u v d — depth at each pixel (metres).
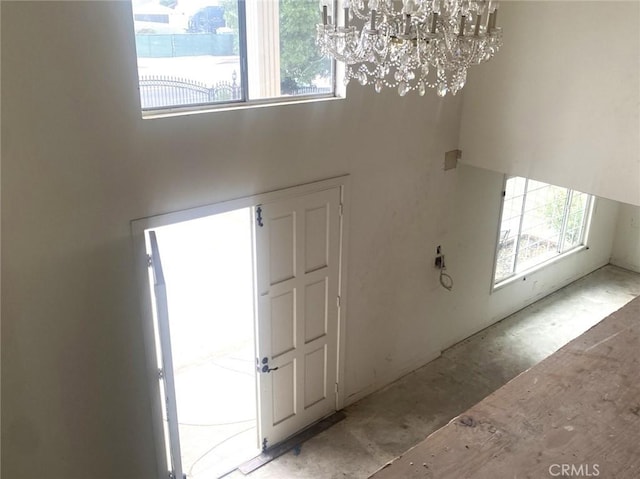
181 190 3.65
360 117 4.50
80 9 2.99
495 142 5.09
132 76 3.25
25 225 3.13
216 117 3.67
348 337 5.16
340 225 4.69
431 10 2.33
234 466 4.73
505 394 0.92
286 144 4.10
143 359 3.83
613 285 8.11
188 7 3.48
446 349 6.38
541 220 7.37
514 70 4.78
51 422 3.56
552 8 4.42
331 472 4.70
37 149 3.05
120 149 3.33
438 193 5.42
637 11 3.98
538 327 6.93
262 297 4.39
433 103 5.00
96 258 3.43
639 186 4.23
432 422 5.27
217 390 5.87
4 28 2.80
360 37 2.41
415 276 5.55
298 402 5.00
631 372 0.96
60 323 3.41
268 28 3.87
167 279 7.67
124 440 3.93
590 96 4.36
